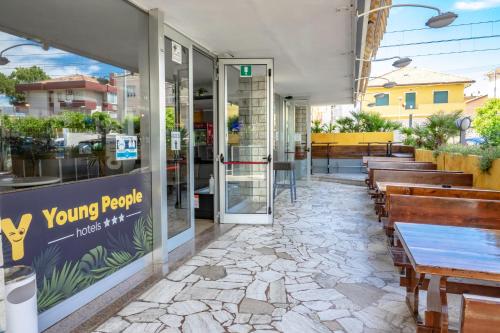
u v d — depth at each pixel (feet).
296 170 36.27
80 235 8.80
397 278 10.76
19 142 10.21
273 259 12.40
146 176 11.64
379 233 15.92
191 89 14.65
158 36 11.53
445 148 21.91
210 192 18.35
